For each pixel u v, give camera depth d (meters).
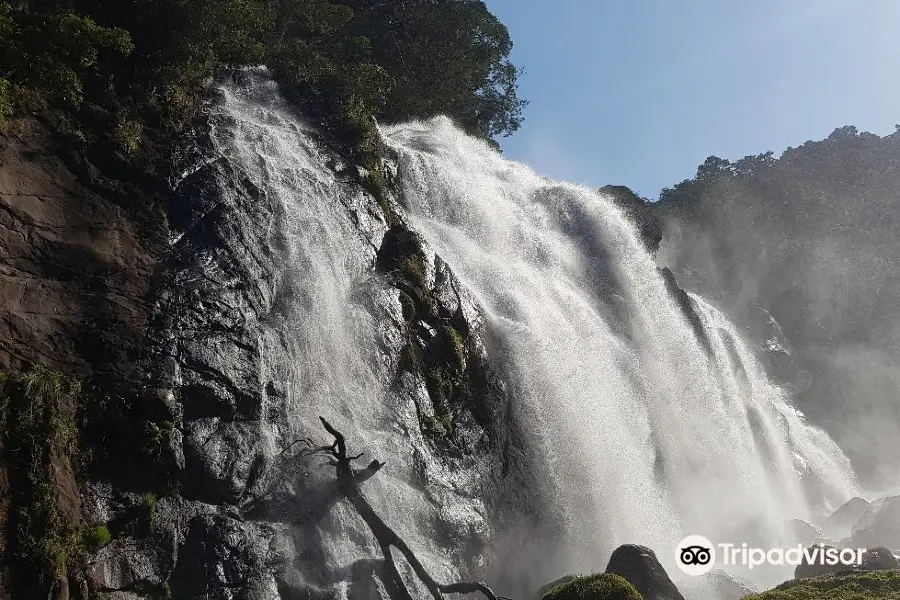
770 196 82.25
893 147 88.56
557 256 33.38
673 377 34.56
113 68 21.02
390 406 20.08
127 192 18.34
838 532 29.50
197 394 16.08
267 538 15.70
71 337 15.27
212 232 18.70
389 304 21.55
